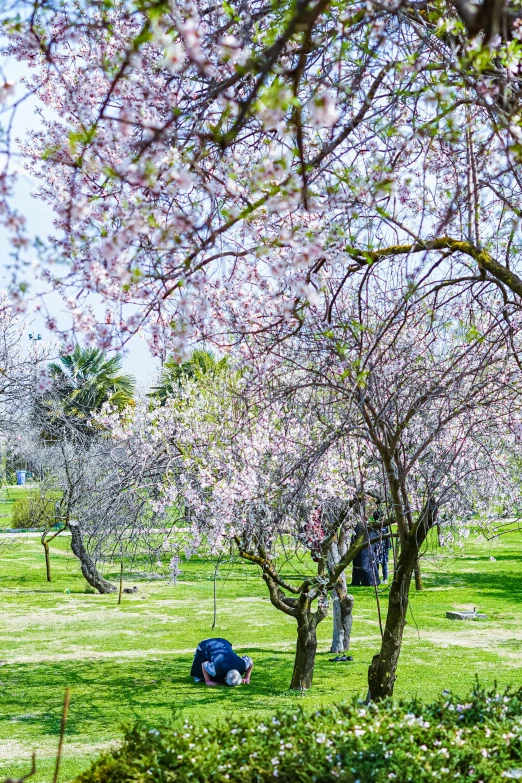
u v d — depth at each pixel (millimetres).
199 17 4484
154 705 11312
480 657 14180
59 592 23047
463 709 5816
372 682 7191
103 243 3891
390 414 5918
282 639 16500
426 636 16203
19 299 4039
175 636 16875
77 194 4336
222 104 4910
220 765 4938
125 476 12266
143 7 3131
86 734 9875
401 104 4828
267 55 3205
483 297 6715
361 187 4469
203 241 4098
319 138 4777
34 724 10406
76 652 15328
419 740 5270
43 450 22578
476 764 4867
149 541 13133
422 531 7020
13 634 17078
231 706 11109
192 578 25250
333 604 14953
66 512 21891
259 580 24672
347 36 4246
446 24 4004
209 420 12008
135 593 22625
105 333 4309
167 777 4809
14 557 30734
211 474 11703
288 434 9445
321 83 4211
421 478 8125
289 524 10953
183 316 4434
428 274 5020
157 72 4609
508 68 3779
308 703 11172
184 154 4387
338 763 4785
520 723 5496
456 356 6523
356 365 5227
